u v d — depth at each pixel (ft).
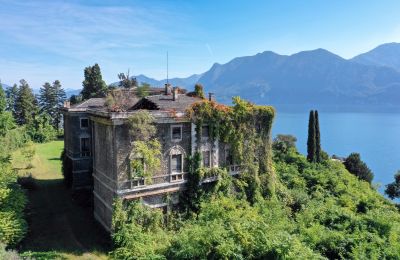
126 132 108.78
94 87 319.27
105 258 99.09
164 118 114.62
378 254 92.79
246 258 79.92
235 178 135.03
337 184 175.73
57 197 153.38
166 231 113.91
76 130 159.63
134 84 331.16
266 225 90.12
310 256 82.33
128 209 109.50
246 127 137.69
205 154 128.47
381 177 402.11
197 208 121.70
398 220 124.98
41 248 102.17
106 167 116.16
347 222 113.60
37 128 338.54
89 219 129.08
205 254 80.53
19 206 111.55
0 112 272.31
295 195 151.53
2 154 196.24
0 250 80.28
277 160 207.41
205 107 124.77
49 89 412.16
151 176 113.60
